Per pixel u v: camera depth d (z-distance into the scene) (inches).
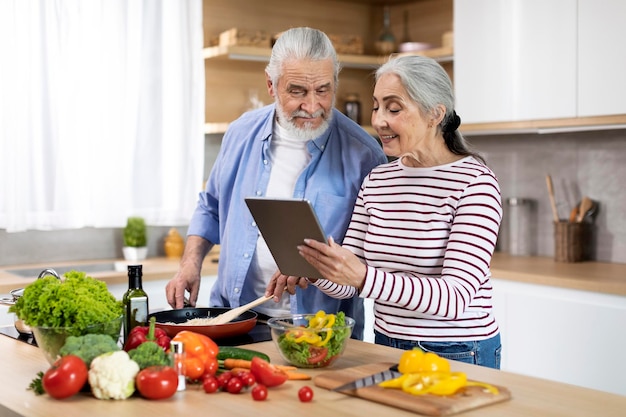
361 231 94.3
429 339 86.0
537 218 169.6
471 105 161.2
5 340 88.7
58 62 154.3
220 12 175.9
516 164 173.2
